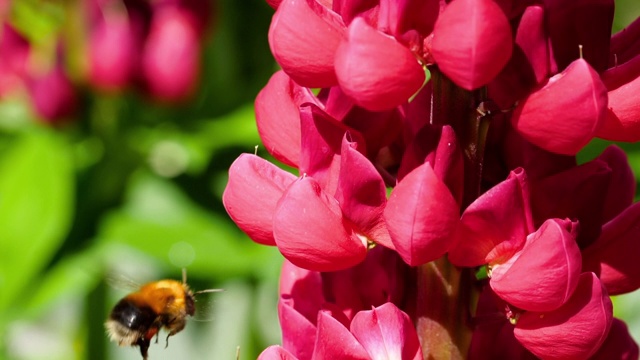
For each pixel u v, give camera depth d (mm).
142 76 688
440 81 411
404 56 398
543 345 410
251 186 419
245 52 715
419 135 406
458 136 411
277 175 420
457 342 423
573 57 406
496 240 407
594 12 405
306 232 408
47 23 706
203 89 711
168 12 686
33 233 641
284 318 427
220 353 811
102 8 681
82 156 712
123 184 704
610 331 425
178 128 702
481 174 414
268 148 428
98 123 708
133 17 684
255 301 709
